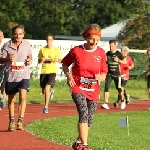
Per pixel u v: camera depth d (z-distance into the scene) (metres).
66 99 35.81
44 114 24.58
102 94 38.44
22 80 18.14
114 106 29.45
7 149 14.41
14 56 17.72
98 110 27.56
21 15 71.38
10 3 69.00
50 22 78.62
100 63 13.35
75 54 13.30
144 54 46.56
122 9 87.19
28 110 26.67
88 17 87.25
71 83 13.20
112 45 28.08
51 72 25.20
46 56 25.25
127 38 56.53
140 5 59.59
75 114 25.00
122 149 14.73
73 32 86.06
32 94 37.03
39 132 17.62
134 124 21.41
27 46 18.22
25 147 14.74
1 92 26.55
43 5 76.69
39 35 75.12
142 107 30.23
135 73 46.53
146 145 16.12
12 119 17.98
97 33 13.18
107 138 17.16
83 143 13.03
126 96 30.66
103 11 87.62
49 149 14.48
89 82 13.23
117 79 28.33
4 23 63.34
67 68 13.48
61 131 18.06
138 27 56.38
